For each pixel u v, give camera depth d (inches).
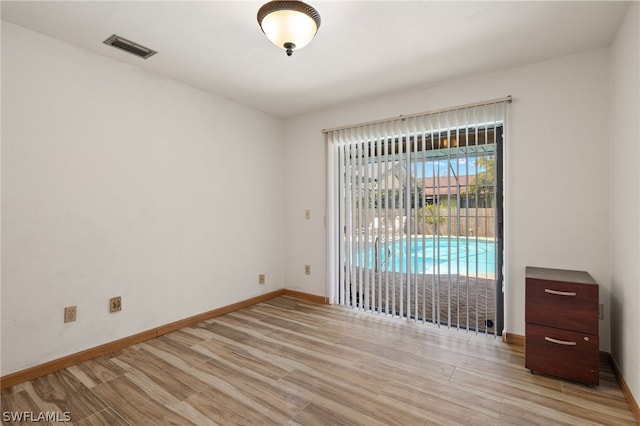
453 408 72.9
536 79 105.7
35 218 87.1
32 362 85.9
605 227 96.0
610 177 94.1
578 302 82.5
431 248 124.6
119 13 79.8
